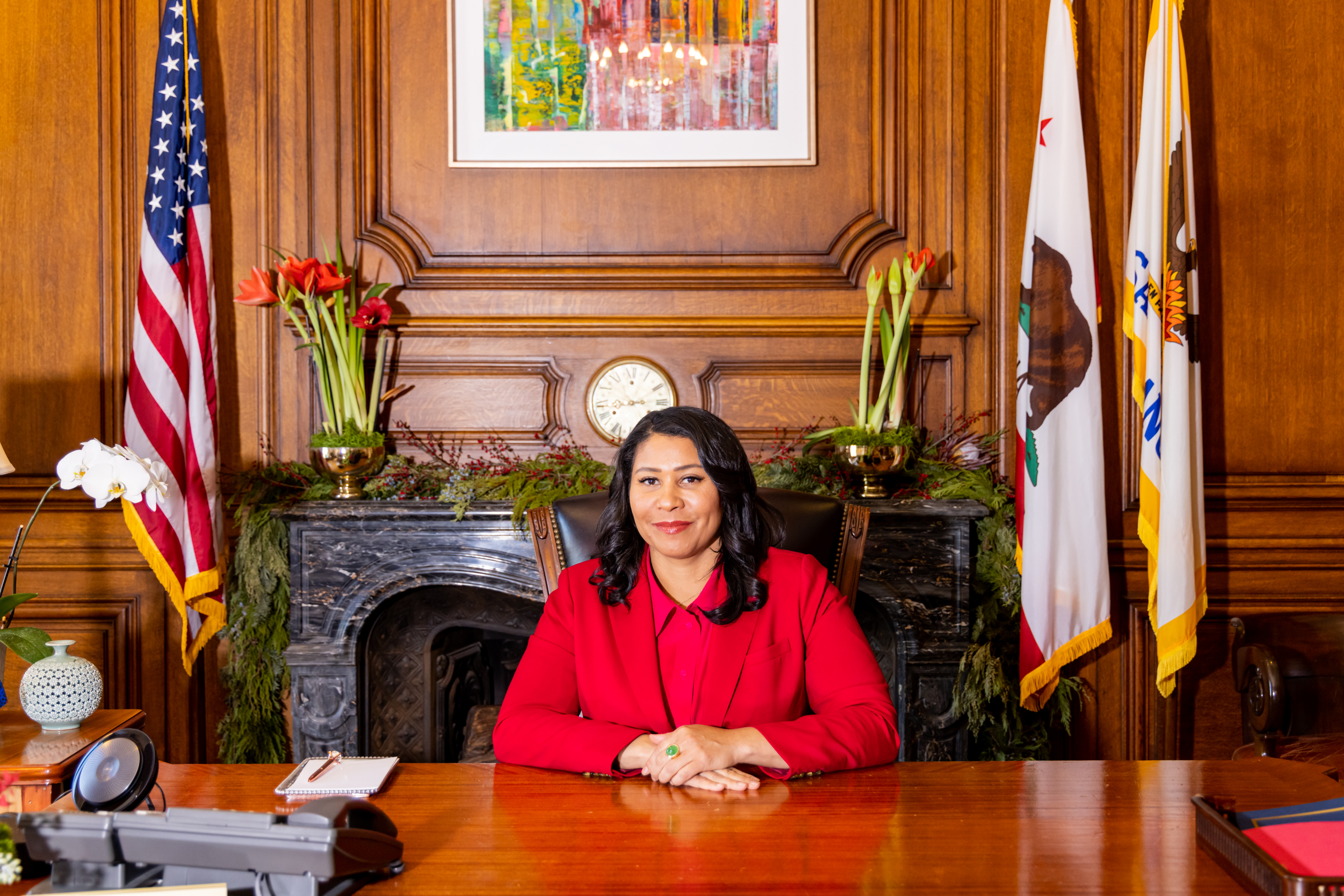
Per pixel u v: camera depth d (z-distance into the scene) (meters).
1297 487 3.20
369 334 3.21
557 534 2.04
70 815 1.04
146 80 3.22
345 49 3.22
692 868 1.10
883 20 3.23
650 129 3.25
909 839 1.18
